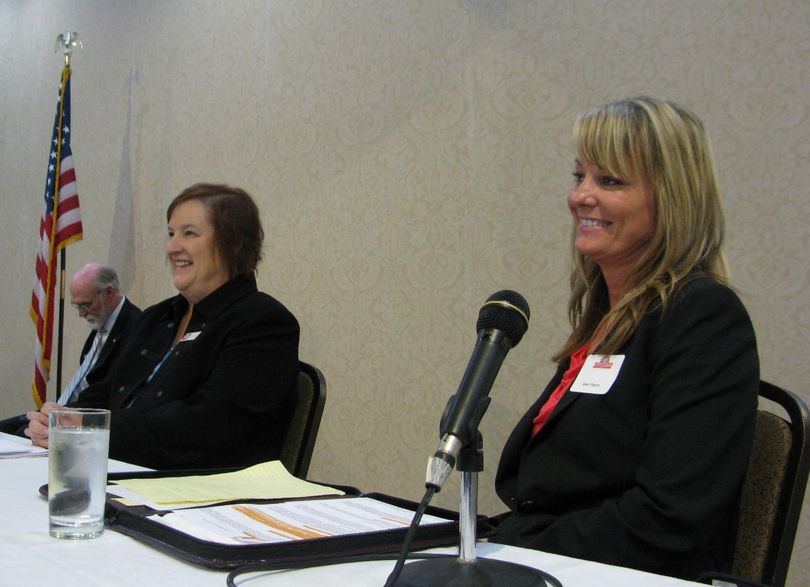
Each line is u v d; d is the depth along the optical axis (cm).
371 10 317
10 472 150
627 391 133
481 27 281
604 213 146
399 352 298
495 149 274
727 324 128
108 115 445
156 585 79
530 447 144
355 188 318
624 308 141
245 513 103
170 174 404
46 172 491
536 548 128
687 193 140
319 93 334
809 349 207
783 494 126
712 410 122
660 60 238
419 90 298
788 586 204
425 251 292
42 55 503
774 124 216
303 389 231
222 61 380
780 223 214
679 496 117
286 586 80
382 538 94
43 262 418
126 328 324
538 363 257
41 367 410
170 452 214
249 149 363
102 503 100
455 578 78
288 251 342
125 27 438
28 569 84
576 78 256
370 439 305
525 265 263
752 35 221
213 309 238
